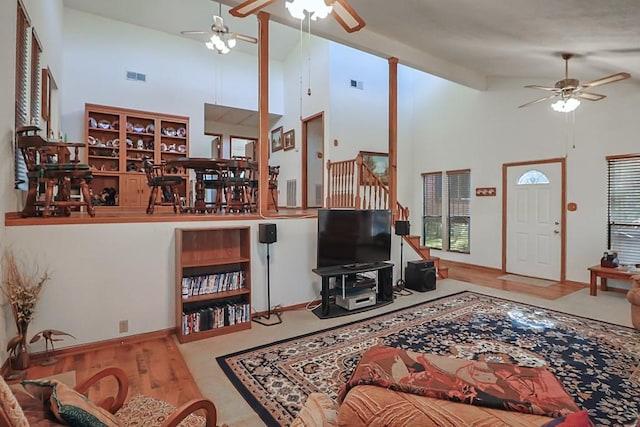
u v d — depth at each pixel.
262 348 3.09
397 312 4.07
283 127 9.01
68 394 1.19
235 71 8.38
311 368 2.70
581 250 5.39
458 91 7.16
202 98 7.94
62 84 6.44
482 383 1.28
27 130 3.02
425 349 3.03
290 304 4.25
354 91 7.33
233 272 3.69
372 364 1.44
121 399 1.76
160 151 7.34
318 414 1.37
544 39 3.84
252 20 7.24
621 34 3.35
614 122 5.02
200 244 3.65
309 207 8.09
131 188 6.94
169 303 3.42
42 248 2.87
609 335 3.32
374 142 7.57
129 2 6.58
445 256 7.50
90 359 2.86
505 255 6.39
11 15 2.83
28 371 2.62
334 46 7.09
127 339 3.21
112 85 6.96
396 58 5.10
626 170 4.94
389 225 4.70
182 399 2.27
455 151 7.24
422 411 1.12
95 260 3.08
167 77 7.53
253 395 2.33
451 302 4.47
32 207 3.13
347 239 4.29
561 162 5.60
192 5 6.72
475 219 6.89
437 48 5.10
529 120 6.01
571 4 2.92
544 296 4.75
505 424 1.04
